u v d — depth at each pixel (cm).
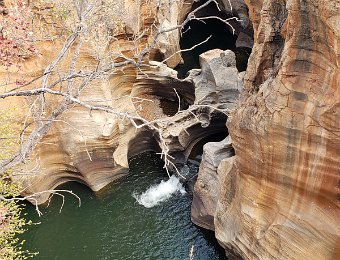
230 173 1856
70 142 2305
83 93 2283
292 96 1396
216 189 2091
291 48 1356
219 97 2556
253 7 2158
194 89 2764
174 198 2369
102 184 2445
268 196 1617
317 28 1270
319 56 1311
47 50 2144
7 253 1848
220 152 2127
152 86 2877
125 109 2556
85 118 2298
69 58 2180
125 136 2497
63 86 2203
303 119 1388
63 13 1830
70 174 2423
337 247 1446
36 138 1474
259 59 1820
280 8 1727
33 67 2142
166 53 3119
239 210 1775
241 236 1784
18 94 1143
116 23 2277
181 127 2498
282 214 1579
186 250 2108
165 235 2186
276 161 1518
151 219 2267
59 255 2136
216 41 3550
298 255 1548
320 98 1332
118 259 2105
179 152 2523
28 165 2198
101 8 2072
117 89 2562
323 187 1427
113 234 2214
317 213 1475
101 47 2170
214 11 3750
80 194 2416
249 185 1673
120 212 2319
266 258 1667
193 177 2422
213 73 2573
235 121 1678
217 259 2056
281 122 1438
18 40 1521
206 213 2123
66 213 2322
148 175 2505
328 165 1384
